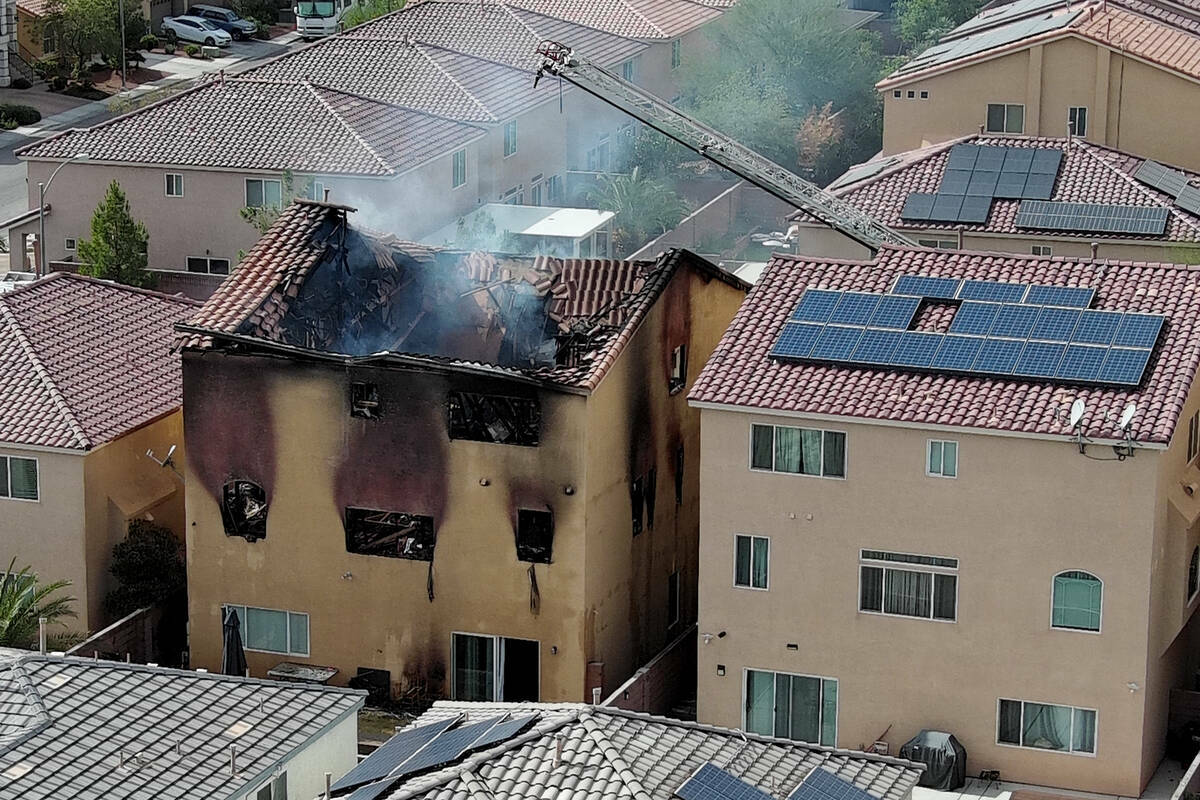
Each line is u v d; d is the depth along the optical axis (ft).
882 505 258.37
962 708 260.21
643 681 277.85
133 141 449.06
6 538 302.04
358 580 285.84
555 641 279.69
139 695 217.56
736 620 267.80
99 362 317.83
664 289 295.07
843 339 266.77
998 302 269.03
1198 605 272.31
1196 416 265.34
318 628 288.92
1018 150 394.11
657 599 304.09
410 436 279.08
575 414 272.72
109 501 302.66
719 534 266.36
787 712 269.03
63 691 214.90
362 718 282.77
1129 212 370.73
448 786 197.57
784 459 261.24
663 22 589.73
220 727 215.31
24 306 323.16
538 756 201.98
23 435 296.71
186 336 286.05
